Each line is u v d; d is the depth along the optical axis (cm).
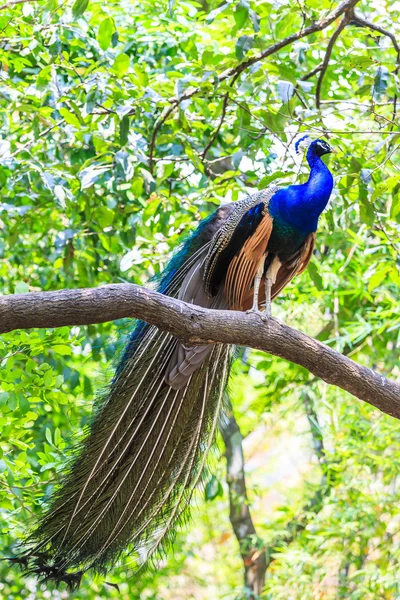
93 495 870
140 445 889
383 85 1018
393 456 1545
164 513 897
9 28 1131
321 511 1709
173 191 1441
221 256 923
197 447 909
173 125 1159
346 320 1733
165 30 1370
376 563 1553
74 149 1344
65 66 1110
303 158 1052
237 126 1134
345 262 1517
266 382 1878
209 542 2197
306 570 1567
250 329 824
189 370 879
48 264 1495
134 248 1244
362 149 1200
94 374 1427
